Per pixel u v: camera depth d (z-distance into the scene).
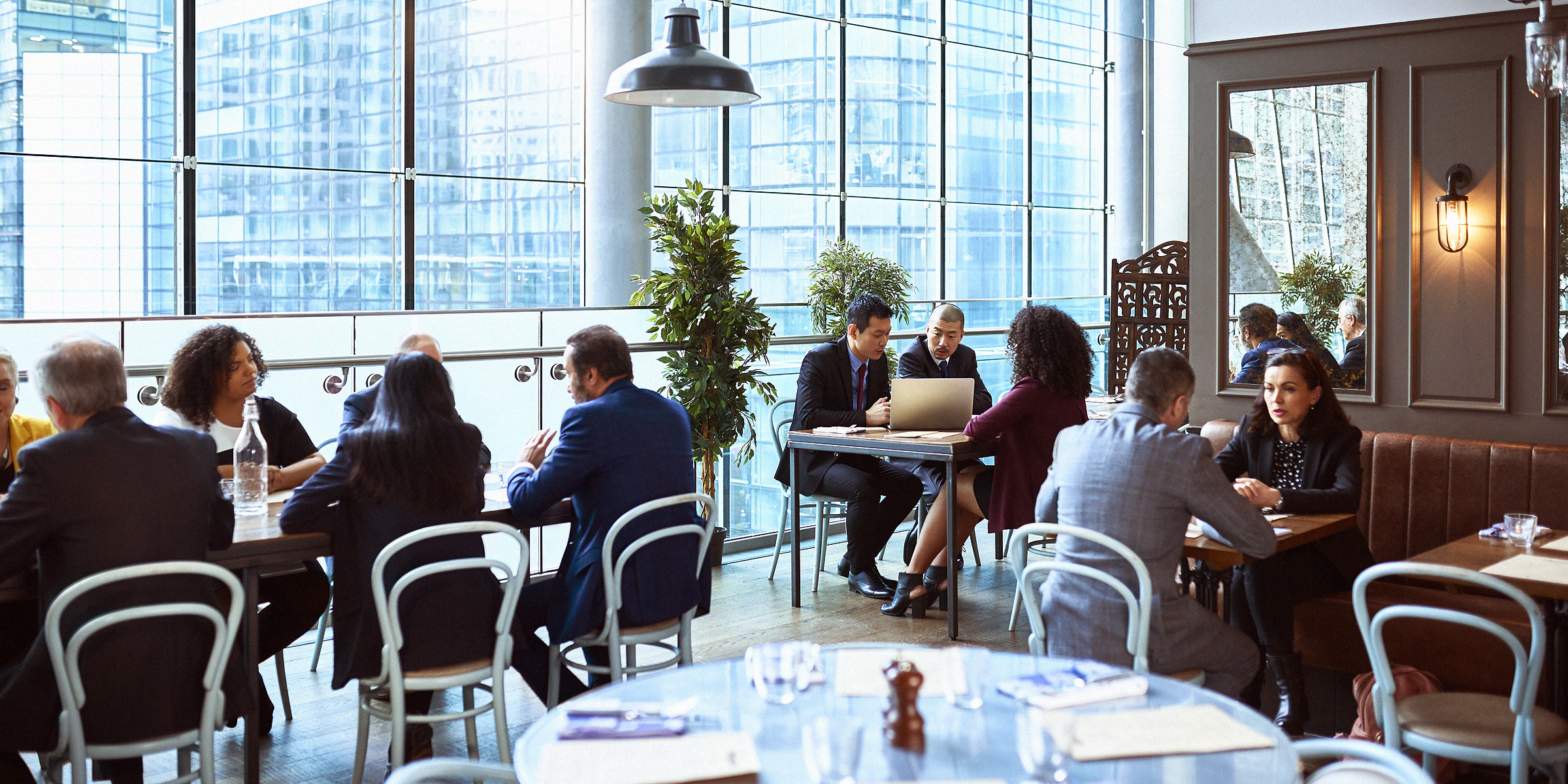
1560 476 4.21
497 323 7.16
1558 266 4.61
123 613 2.47
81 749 2.50
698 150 7.33
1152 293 6.68
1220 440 5.04
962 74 8.88
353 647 3.00
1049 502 3.30
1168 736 1.78
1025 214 9.44
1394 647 3.61
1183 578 3.83
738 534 6.85
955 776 1.63
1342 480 3.72
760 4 7.54
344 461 2.99
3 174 5.82
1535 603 2.80
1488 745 2.67
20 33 5.80
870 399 5.63
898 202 8.48
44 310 5.98
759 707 1.94
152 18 6.09
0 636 3.06
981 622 5.11
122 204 6.10
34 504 2.53
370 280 6.74
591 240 6.70
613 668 3.34
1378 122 4.99
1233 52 5.39
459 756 3.67
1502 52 4.67
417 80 6.79
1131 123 10.03
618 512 3.39
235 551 2.88
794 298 7.91
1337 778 2.13
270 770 3.54
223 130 6.46
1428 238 4.90
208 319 5.91
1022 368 4.84
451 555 3.04
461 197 6.93
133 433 2.68
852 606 5.41
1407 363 4.99
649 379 6.61
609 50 6.54
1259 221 5.38
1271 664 3.49
